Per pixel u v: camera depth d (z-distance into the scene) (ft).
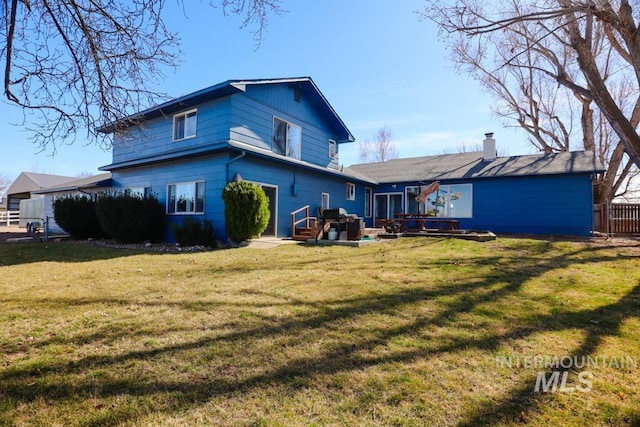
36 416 6.25
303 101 46.26
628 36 17.61
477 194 48.83
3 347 9.12
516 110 70.08
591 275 17.74
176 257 25.34
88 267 21.11
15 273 19.20
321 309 12.33
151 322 10.98
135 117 18.81
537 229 44.55
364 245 31.94
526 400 6.78
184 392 7.02
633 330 10.39
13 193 99.86
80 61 15.16
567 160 46.14
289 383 7.36
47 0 13.82
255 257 24.82
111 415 6.28
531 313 11.91
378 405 6.59
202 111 37.01
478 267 19.85
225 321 11.10
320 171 44.70
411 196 55.57
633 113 50.52
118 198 36.76
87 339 9.65
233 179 33.73
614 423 6.11
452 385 7.30
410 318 11.41
